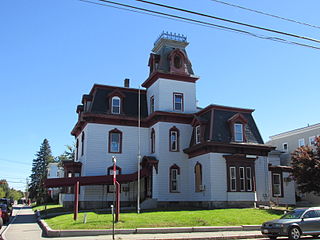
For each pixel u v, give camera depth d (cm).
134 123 3656
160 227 1952
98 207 3347
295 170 2984
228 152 3138
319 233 1745
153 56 3812
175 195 3325
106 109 3600
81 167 3553
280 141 5078
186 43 3912
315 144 3064
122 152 3538
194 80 3762
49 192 6744
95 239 1655
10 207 3503
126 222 2023
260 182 3194
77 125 3791
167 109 3566
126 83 4050
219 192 3003
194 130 3438
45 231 1998
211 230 1977
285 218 1809
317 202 4066
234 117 3238
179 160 3431
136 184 3506
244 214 2459
